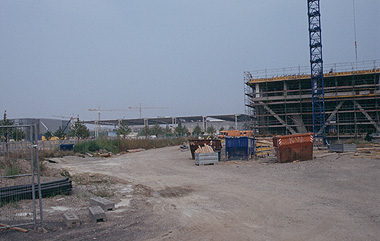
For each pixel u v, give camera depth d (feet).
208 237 21.47
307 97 178.29
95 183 47.88
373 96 170.91
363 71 171.22
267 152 85.97
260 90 194.39
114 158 103.55
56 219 26.50
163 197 37.09
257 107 194.08
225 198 35.29
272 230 22.80
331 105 183.42
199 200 34.78
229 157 78.07
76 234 22.18
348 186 39.24
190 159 88.02
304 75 181.88
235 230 23.04
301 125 177.58
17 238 21.26
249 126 195.00
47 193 36.09
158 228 23.75
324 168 54.70
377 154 73.05
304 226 23.56
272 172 54.24
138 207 31.65
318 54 154.61
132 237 21.49
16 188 33.58
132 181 50.93
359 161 61.72
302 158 66.74
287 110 187.73
